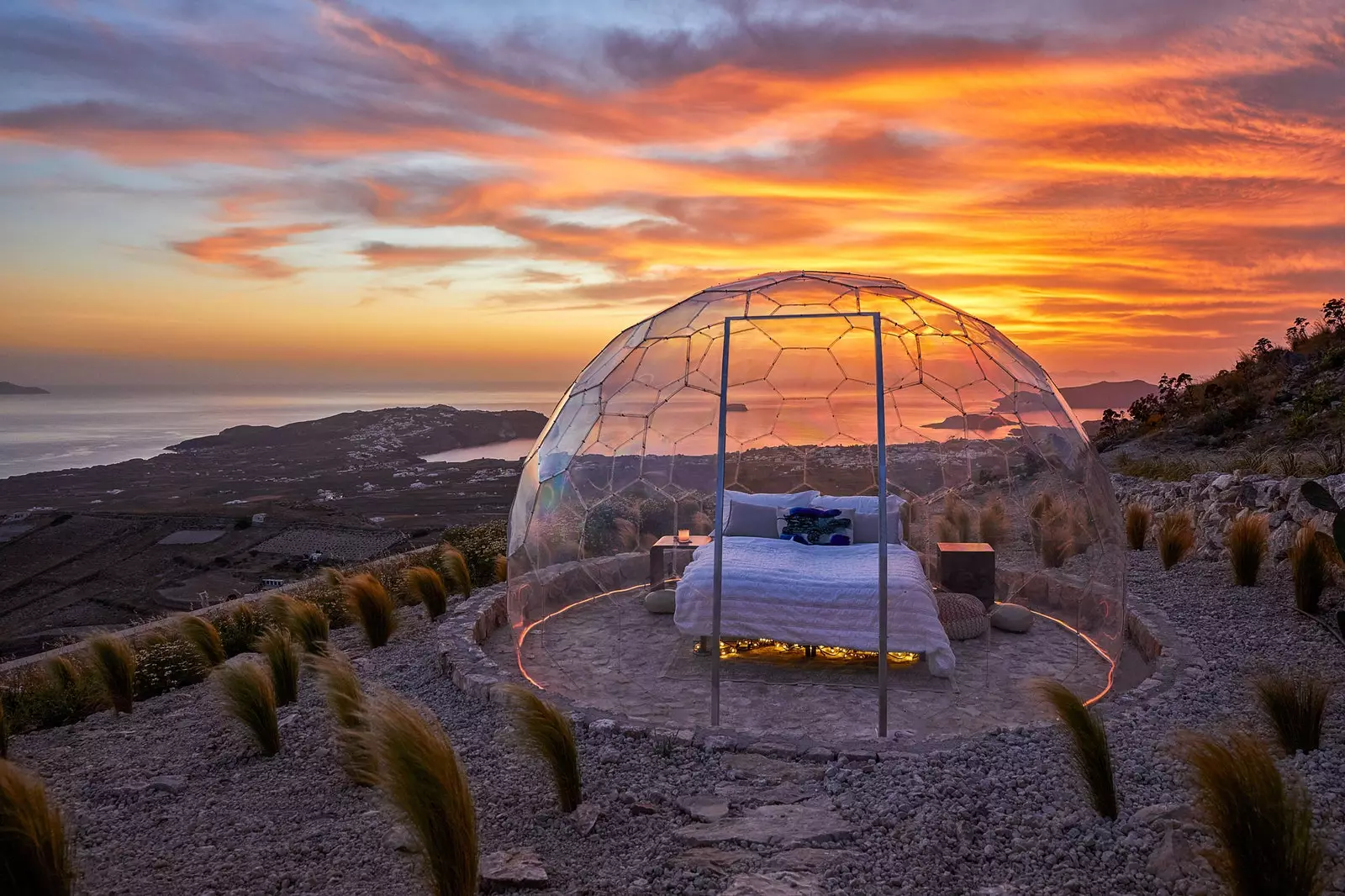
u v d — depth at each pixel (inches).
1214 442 529.7
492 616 284.2
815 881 109.7
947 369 278.7
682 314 269.7
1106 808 125.9
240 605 334.6
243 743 180.7
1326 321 633.0
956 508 305.6
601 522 317.7
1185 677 196.5
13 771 106.5
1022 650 243.8
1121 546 240.4
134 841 134.7
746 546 272.1
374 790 148.4
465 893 105.7
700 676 226.1
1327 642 214.5
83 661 258.1
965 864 115.1
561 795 137.9
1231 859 96.0
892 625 219.6
